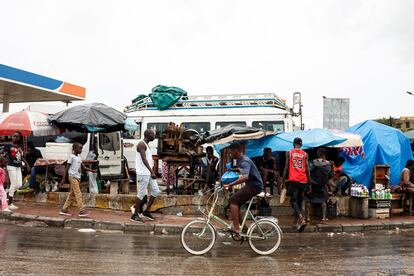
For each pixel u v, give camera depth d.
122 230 9.20
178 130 12.19
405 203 12.52
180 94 16.80
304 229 9.93
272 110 15.52
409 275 6.07
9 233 8.22
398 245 8.44
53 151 11.72
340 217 11.62
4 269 5.64
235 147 7.43
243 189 7.44
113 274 5.63
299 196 9.80
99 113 11.80
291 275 5.91
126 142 15.97
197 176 13.21
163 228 9.19
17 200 11.76
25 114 11.98
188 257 6.86
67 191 12.04
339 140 11.45
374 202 11.62
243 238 7.35
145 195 9.62
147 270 5.91
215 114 15.97
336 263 6.72
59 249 7.00
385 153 13.50
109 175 12.60
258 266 6.39
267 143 12.20
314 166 10.59
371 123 14.09
